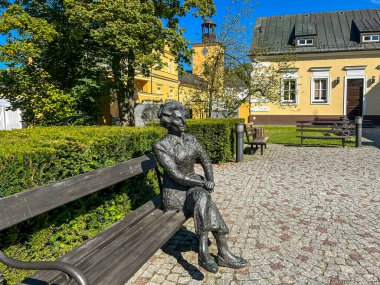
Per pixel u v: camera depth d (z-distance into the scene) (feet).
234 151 33.24
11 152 8.21
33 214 6.90
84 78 42.93
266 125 78.89
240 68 43.14
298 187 20.35
